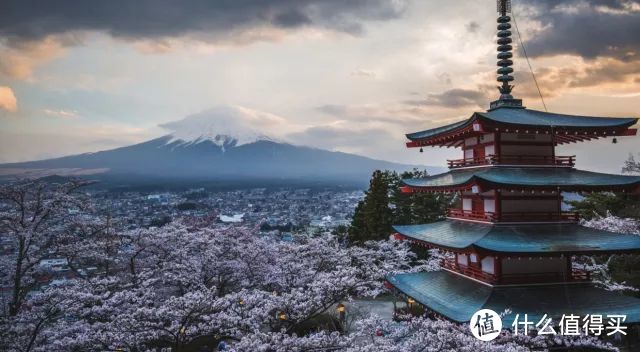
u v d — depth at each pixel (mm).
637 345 25297
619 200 42094
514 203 24125
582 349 21094
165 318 20000
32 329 20641
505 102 28203
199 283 31219
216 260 33375
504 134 24828
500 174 23844
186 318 19969
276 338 17750
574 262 34688
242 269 34906
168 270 32969
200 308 20344
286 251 36375
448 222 28578
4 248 30281
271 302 22000
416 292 26359
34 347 19734
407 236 29078
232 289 37281
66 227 31625
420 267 39094
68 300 20875
